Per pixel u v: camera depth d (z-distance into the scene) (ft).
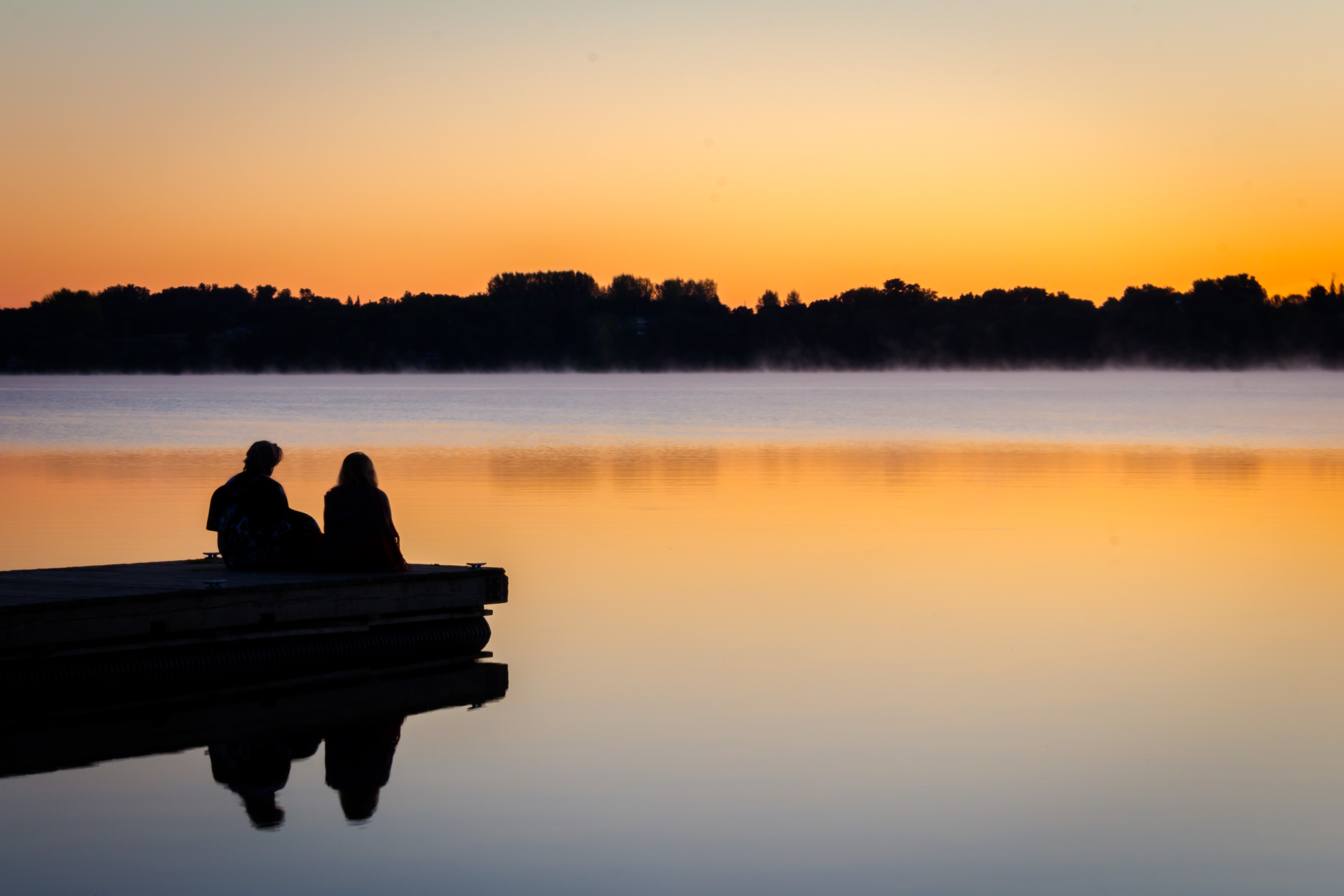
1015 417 212.84
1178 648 40.86
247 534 42.34
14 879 22.90
